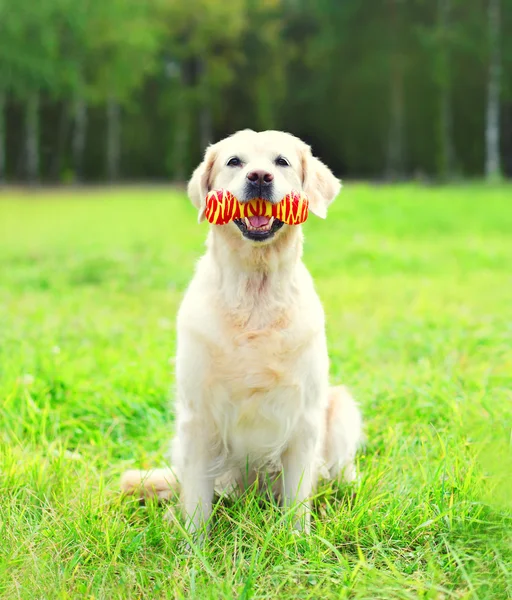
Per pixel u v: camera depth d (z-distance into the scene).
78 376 4.82
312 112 40.53
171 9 37.00
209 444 3.22
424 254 11.30
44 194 27.70
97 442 3.92
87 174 40.28
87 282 9.09
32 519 2.97
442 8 32.78
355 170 40.69
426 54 33.66
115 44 32.97
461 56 33.84
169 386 4.63
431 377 4.72
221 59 39.88
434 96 36.00
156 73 39.66
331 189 3.76
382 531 2.84
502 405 4.12
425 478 3.17
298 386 3.10
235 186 3.19
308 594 2.43
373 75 34.75
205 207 3.60
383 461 3.46
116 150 38.19
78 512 2.94
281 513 3.04
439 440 3.59
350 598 2.44
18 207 21.12
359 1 33.88
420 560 2.72
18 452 3.50
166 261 10.32
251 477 3.46
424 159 38.47
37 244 12.64
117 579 2.59
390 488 3.21
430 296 7.98
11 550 2.71
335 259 10.62
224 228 3.14
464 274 9.68
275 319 3.08
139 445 3.98
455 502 3.00
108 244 12.44
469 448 3.54
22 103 35.75
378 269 10.03
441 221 15.18
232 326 3.06
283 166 3.51
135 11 34.19
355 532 2.82
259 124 42.28
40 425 3.92
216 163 3.60
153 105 41.28
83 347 5.54
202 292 3.18
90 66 33.75
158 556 2.71
